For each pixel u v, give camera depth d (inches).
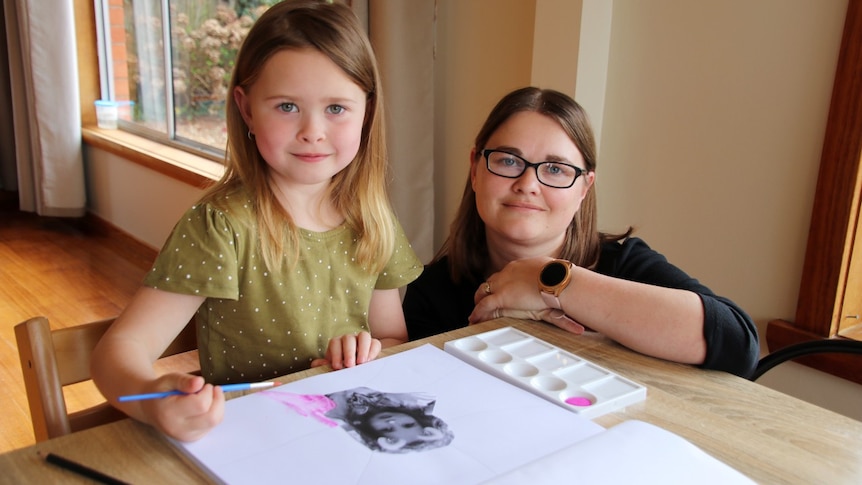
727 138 56.5
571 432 24.0
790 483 22.0
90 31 150.2
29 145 151.3
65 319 100.3
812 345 36.4
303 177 33.3
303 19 32.6
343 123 33.1
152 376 25.7
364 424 24.1
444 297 48.2
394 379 27.8
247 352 36.0
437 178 85.3
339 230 37.2
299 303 35.9
